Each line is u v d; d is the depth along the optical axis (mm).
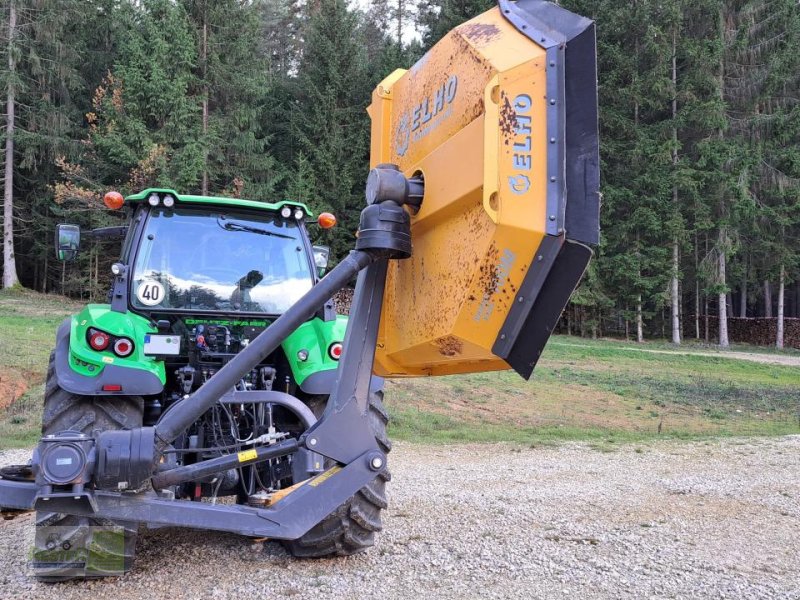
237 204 4746
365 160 33438
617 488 6566
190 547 4289
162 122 26562
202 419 4121
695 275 33594
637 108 32312
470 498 5984
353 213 32094
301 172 30672
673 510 5656
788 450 9211
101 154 27797
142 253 4574
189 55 26484
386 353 3562
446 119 3033
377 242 3160
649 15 31203
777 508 5766
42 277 34625
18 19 30094
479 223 2775
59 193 25141
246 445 3939
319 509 3199
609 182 32500
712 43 30875
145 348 4027
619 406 14203
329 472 3279
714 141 31188
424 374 3619
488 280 2777
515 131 2680
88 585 3590
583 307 32625
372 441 3324
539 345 2777
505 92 2682
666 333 37594
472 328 2869
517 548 4418
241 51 28953
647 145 30734
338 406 3297
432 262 3121
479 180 2715
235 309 4668
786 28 32750
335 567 3938
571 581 3812
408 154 3432
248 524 3105
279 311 4758
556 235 2633
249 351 3111
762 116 32250
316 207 30766
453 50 3043
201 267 4676
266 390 4172
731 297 44562
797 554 4457
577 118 2695
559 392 15188
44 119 30141
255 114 29531
